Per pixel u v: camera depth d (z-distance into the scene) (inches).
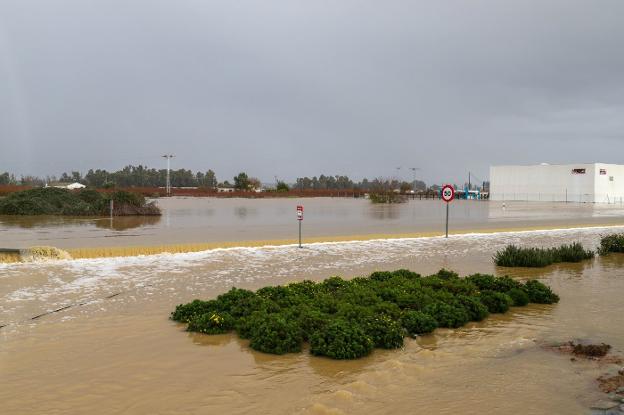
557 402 224.1
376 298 365.7
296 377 249.9
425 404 220.8
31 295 419.5
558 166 2677.2
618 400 225.9
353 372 257.4
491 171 2952.8
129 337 309.7
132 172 5511.8
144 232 898.7
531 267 582.9
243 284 473.4
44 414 207.8
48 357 273.3
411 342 308.7
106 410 211.6
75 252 617.9
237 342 303.1
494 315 371.2
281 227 1019.9
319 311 329.1
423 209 1865.2
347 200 2881.4
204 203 2236.7
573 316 366.6
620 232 1016.2
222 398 224.5
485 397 228.8
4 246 673.0
